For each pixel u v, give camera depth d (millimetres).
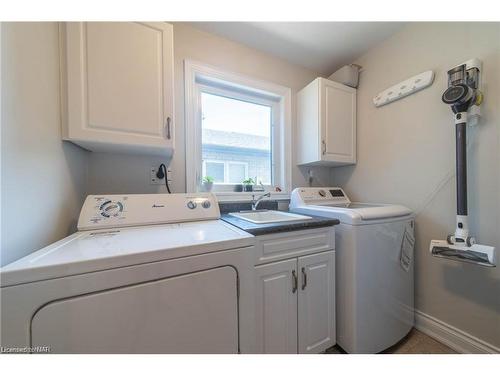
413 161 1526
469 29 1234
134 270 624
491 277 1151
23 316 512
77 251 640
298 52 1854
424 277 1444
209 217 1269
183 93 1531
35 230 755
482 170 1169
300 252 1089
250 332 815
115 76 1025
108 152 1312
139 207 1120
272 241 1011
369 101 1851
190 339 699
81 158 1173
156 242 745
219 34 1629
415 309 1487
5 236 609
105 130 1007
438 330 1348
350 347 1145
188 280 700
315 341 1125
